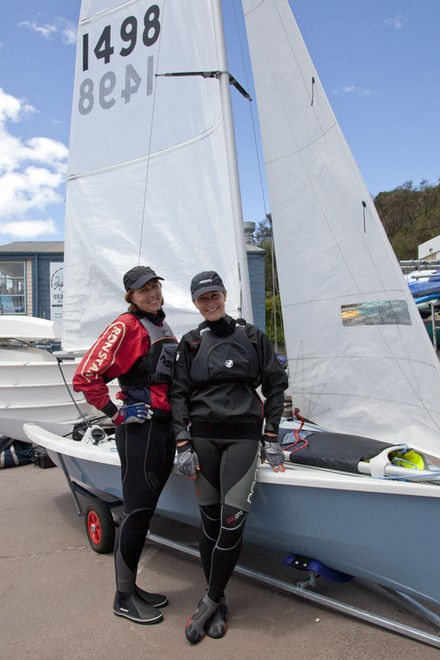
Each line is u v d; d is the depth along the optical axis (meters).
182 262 3.34
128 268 3.55
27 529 3.48
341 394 2.77
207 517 2.21
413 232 48.62
